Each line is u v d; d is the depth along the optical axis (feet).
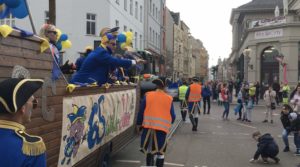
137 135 37.88
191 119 49.52
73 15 99.30
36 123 14.52
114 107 25.23
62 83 16.93
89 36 100.73
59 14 98.84
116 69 27.68
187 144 39.27
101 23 101.40
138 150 33.96
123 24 117.29
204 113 75.92
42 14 96.48
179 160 31.42
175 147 37.35
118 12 111.04
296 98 43.27
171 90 110.73
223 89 66.03
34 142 8.02
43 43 15.03
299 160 32.86
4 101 7.82
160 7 190.49
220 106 98.68
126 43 29.04
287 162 31.99
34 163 7.93
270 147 30.91
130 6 127.54
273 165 30.68
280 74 116.47
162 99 23.66
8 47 12.80
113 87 24.91
